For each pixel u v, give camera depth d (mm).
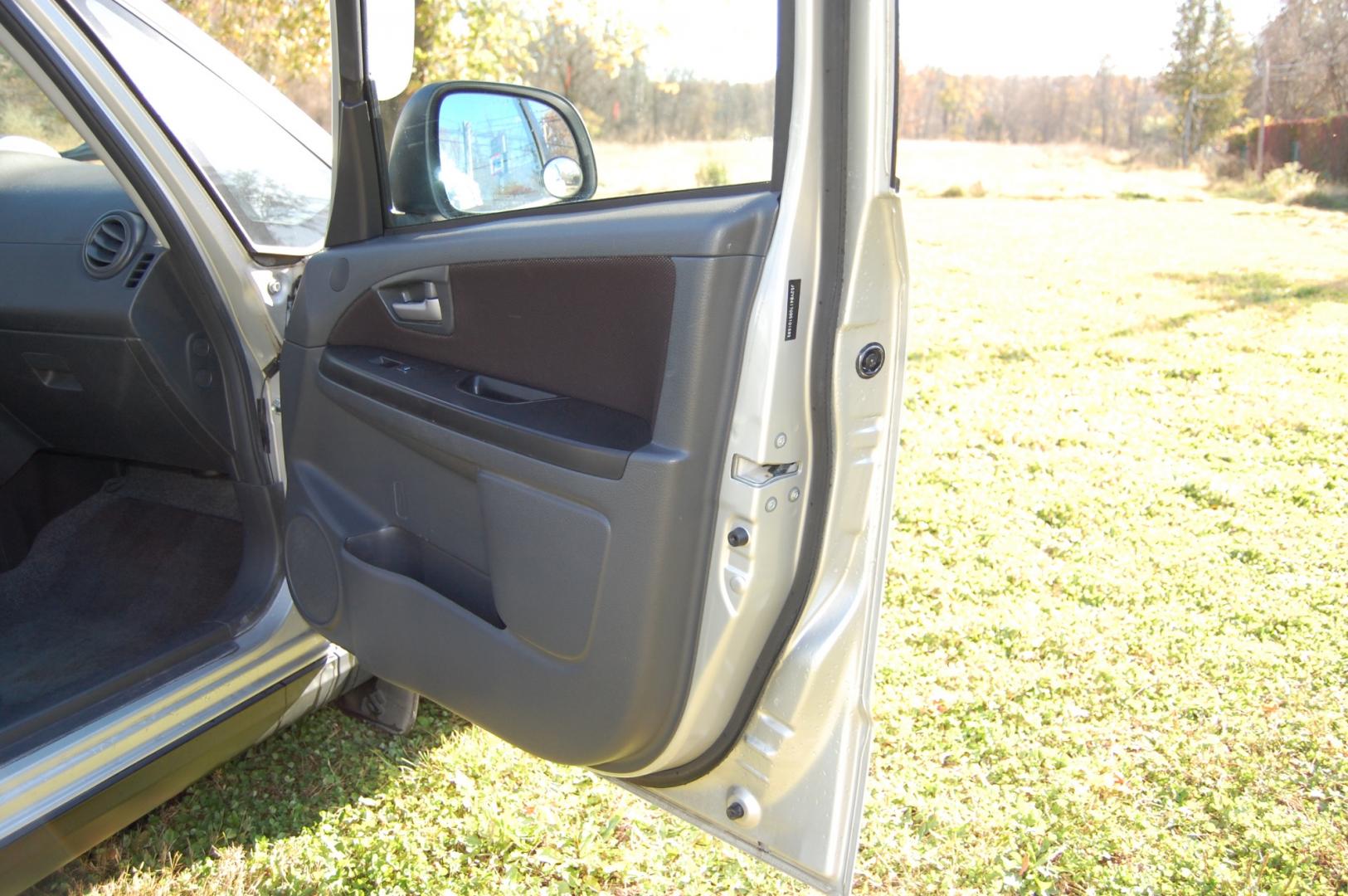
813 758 1673
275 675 2254
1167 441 5746
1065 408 6387
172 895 2301
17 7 2043
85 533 3004
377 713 2734
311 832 2506
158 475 3219
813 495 1564
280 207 2518
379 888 2336
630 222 1565
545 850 2438
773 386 1442
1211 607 3793
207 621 2309
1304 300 9555
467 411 1739
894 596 3859
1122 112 29891
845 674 1639
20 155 2881
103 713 1974
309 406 2096
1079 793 2715
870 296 1489
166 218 2246
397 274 1918
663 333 1525
